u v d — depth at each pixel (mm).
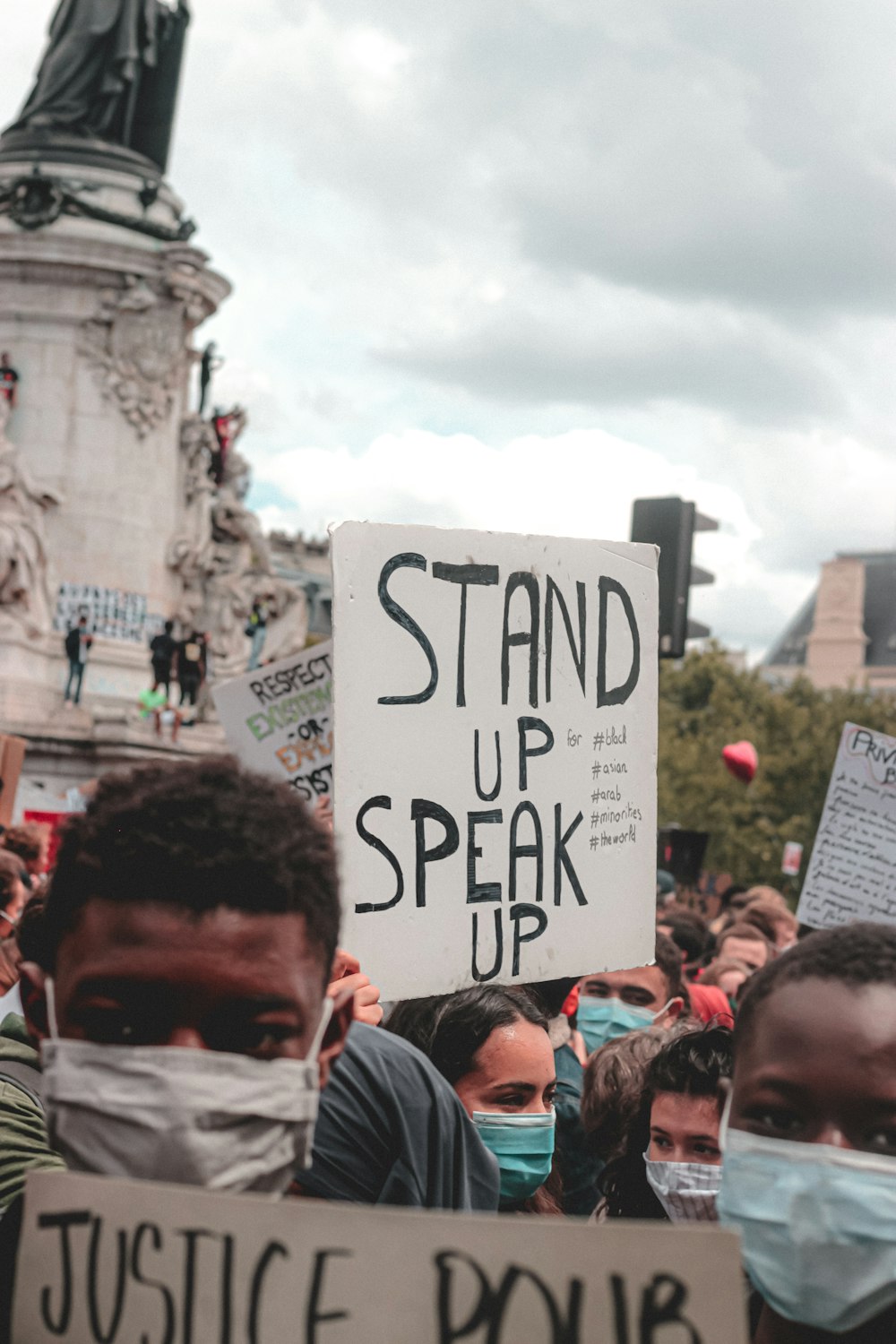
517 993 5867
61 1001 2803
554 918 5242
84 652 46188
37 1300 2623
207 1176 2713
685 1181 5449
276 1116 2738
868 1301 2965
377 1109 4469
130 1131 2705
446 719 5043
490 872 5105
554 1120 5801
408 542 4977
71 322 48062
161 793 2775
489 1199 4664
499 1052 5703
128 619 48094
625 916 5445
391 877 4918
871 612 183750
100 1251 2588
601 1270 2379
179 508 50719
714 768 84875
